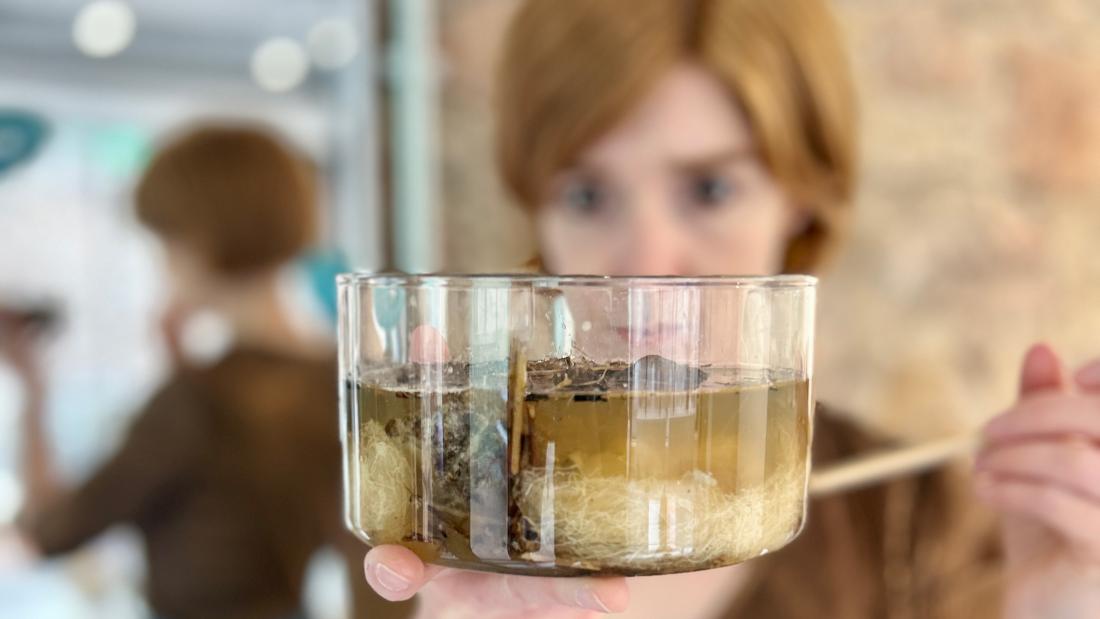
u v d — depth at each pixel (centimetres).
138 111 98
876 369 100
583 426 53
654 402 53
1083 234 105
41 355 98
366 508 56
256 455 93
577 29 74
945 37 100
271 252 95
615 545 53
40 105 96
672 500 53
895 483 80
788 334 55
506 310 54
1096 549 65
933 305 101
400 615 82
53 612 98
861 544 79
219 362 94
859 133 97
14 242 97
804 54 75
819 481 66
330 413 95
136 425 94
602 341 54
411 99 97
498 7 97
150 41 98
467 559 54
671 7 74
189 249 95
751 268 77
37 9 95
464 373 54
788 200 78
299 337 97
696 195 76
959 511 80
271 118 99
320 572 94
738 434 54
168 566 93
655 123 74
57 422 99
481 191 97
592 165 76
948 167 100
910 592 79
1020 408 65
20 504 97
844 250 98
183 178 94
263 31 98
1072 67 103
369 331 56
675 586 76
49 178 97
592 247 77
